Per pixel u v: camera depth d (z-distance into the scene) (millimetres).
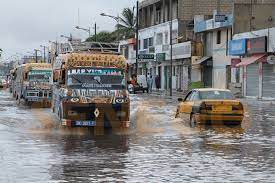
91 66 23344
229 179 12438
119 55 23969
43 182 11984
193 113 24734
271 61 48438
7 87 95250
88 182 12062
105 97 22484
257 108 39188
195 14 80625
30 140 19438
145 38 97188
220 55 64438
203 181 12211
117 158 15422
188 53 72062
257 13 58500
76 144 18469
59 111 23938
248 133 22219
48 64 42656
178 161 14945
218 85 64812
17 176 12633
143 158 15469
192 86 66375
